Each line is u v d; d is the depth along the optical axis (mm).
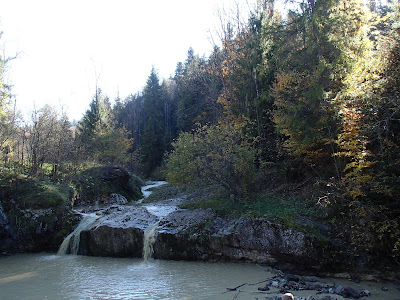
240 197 15070
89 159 27234
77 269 11461
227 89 25344
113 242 13281
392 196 10266
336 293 8781
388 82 10938
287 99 14266
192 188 17391
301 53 14914
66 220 15164
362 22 13602
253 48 19859
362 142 10570
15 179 16469
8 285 9859
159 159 48562
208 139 15148
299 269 10930
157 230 12992
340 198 11750
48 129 21141
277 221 11555
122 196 23844
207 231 12492
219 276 10367
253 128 18500
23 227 14586
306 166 15406
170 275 10578
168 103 60938
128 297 8734
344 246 10547
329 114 12656
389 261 9984
